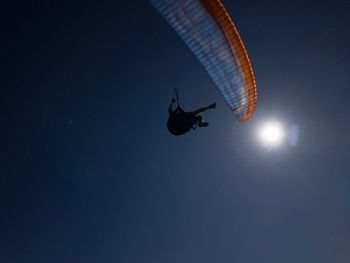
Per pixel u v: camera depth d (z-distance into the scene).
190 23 9.85
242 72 11.18
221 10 9.69
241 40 10.33
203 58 10.59
